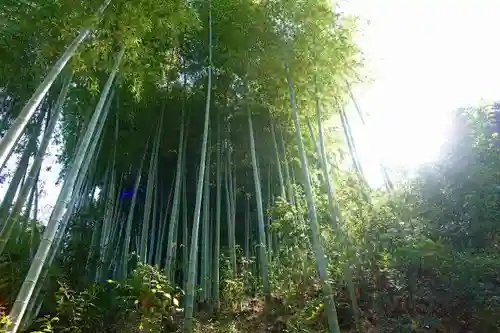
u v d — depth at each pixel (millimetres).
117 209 11422
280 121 10531
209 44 9578
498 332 4711
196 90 11312
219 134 10766
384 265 5793
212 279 9969
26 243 7996
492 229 6035
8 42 6859
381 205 6824
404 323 5047
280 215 7293
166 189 12797
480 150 6906
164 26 6750
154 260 11336
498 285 5156
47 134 6520
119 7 5781
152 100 10492
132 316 5891
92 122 5812
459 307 5129
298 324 5641
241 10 9039
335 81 8539
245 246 11383
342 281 6438
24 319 5930
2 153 3982
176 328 6578
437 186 7145
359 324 5598
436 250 5512
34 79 7312
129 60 6520
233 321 7027
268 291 7320
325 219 7199
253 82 9758
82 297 6043
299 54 7590
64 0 5641
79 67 6059
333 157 10492
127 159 11320
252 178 12445
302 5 7570
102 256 9039
